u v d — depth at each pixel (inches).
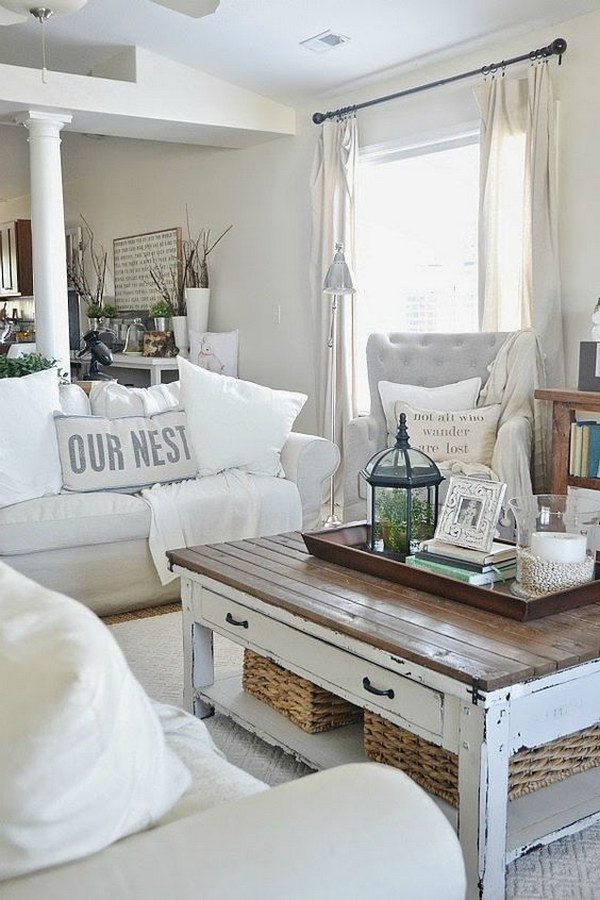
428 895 37.4
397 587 89.2
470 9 174.1
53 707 31.5
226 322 274.4
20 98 202.4
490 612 80.9
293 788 39.8
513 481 154.3
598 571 88.4
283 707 96.0
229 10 191.0
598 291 170.7
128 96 215.2
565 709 70.4
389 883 36.6
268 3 185.5
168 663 122.6
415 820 38.7
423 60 200.4
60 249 220.2
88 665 33.0
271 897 34.5
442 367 179.5
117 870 33.6
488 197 182.1
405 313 221.0
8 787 30.9
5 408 140.3
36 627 35.2
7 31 216.2
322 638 80.6
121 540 141.6
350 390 225.3
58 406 148.2
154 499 143.6
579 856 78.7
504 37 183.0
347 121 219.3
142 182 309.3
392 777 41.3
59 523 135.8
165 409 158.2
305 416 245.1
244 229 262.7
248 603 90.5
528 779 79.6
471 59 192.7
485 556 87.8
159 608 147.7
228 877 34.5
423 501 97.0
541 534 83.3
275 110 237.1
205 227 279.6
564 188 175.0
